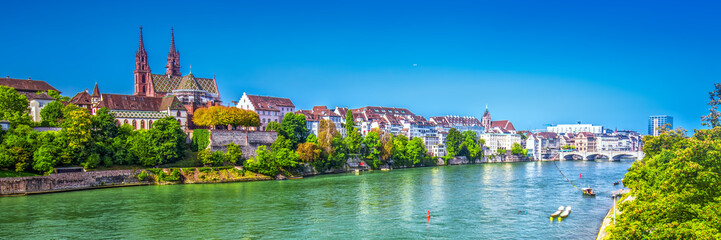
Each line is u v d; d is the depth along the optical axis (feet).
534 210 346.13
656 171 230.89
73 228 279.90
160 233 272.31
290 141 603.67
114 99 593.83
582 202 380.78
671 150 263.70
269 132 616.80
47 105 529.86
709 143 187.42
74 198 378.12
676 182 177.88
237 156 538.88
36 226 283.18
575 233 279.49
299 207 351.05
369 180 535.60
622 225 169.48
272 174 540.93
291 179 546.67
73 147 442.91
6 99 499.92
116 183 448.65
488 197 403.54
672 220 164.35
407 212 335.88
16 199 371.35
